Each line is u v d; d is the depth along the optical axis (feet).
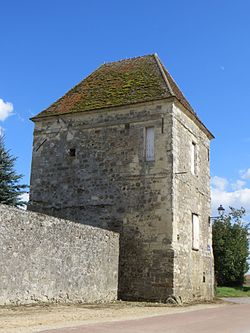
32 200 65.92
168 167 58.13
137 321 32.30
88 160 63.52
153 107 60.95
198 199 67.05
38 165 66.80
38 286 41.60
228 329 28.58
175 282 54.85
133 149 60.95
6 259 38.24
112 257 53.98
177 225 57.57
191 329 28.09
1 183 81.05
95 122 64.28
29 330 25.45
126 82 67.67
